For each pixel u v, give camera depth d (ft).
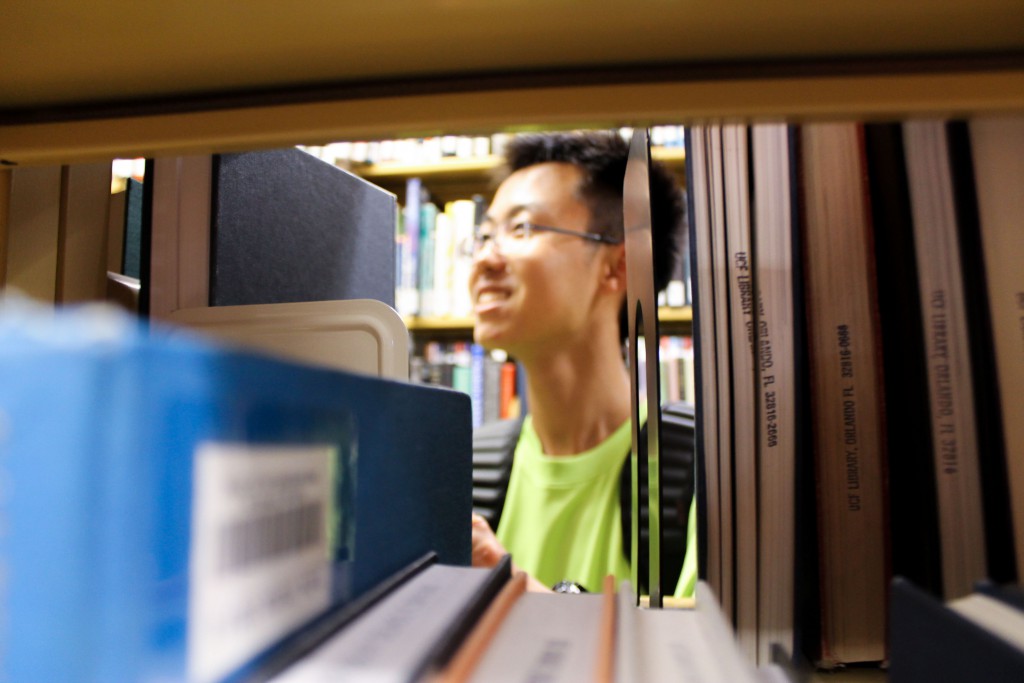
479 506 4.38
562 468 4.16
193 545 0.43
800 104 0.85
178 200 1.42
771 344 1.20
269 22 0.82
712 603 0.76
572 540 4.02
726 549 1.16
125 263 1.84
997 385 1.11
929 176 1.16
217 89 0.97
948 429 1.14
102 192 1.46
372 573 0.75
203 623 0.44
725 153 1.23
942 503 1.13
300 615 0.57
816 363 1.23
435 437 1.00
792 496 1.18
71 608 0.36
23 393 0.36
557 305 4.11
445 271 5.01
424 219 5.04
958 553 1.12
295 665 0.54
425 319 5.00
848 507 1.21
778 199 1.22
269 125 0.96
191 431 0.43
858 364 1.23
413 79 0.93
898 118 0.86
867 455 1.22
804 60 0.86
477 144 5.27
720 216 1.21
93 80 0.95
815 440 1.22
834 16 0.78
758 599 1.16
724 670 0.62
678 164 4.92
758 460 1.18
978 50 0.84
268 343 1.38
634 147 1.26
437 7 0.78
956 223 1.15
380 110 0.93
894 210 1.23
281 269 1.72
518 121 0.90
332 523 0.64
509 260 4.10
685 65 0.87
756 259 1.21
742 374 1.19
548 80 0.90
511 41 0.85
